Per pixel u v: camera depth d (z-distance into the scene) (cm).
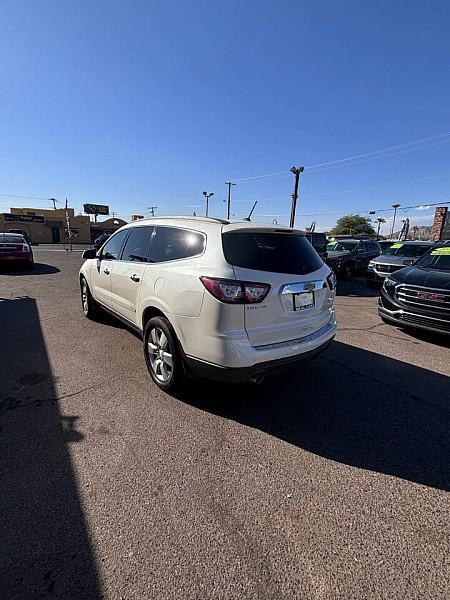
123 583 148
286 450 243
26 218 5009
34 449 235
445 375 378
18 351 419
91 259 520
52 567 154
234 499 198
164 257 318
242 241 274
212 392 323
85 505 189
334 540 173
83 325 530
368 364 406
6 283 951
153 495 198
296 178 2767
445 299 461
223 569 156
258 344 262
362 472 223
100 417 277
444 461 235
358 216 7688
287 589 147
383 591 147
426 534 178
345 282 1204
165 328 298
